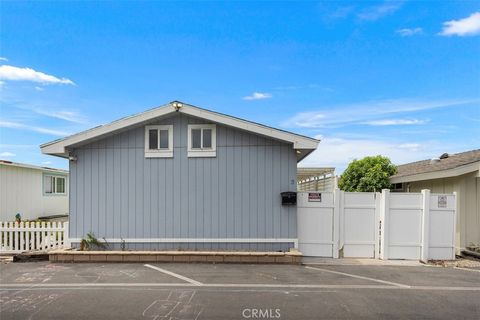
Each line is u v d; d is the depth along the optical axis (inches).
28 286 250.7
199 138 354.6
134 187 354.9
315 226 359.3
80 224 355.9
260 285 253.0
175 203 353.1
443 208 354.3
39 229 368.2
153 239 351.9
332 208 358.6
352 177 601.0
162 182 354.3
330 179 646.5
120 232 353.4
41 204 629.0
